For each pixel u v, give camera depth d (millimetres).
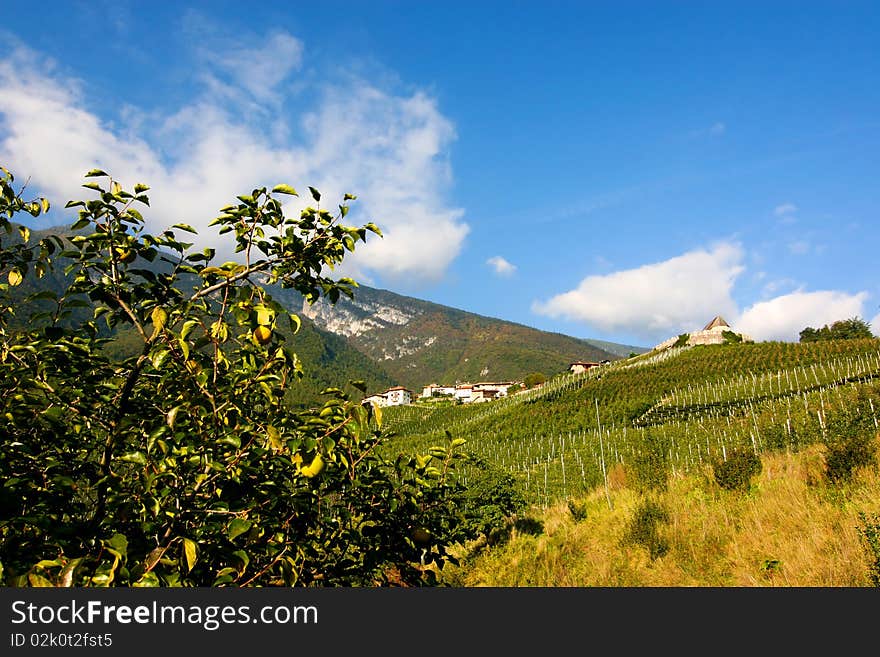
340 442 3012
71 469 2959
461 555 10289
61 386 3080
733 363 66250
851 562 6266
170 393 3115
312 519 3293
